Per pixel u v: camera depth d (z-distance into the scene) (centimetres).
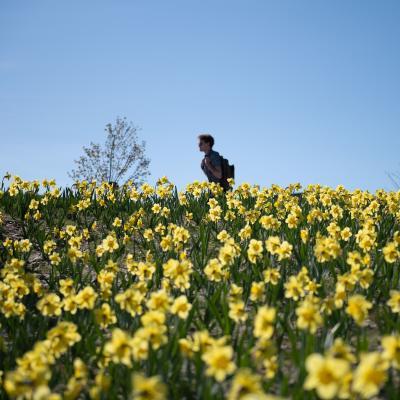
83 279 663
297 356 376
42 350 348
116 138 2616
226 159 1101
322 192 1034
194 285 575
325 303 424
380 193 988
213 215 813
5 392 365
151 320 357
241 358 379
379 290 552
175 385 367
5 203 983
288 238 685
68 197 1003
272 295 500
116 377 373
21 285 505
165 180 1030
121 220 921
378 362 275
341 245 684
